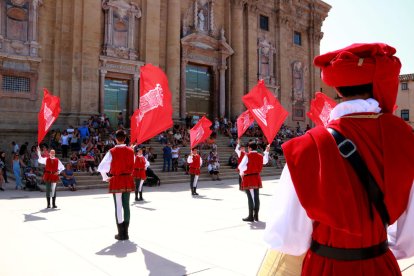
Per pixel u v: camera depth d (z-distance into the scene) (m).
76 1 21.98
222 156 23.75
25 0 20.58
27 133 20.45
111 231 7.70
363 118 1.73
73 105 21.59
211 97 30.03
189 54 27.98
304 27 38.25
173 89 26.09
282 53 34.81
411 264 5.53
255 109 7.91
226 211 10.20
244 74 31.67
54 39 21.50
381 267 1.68
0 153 17.14
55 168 10.66
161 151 21.81
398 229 1.87
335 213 1.58
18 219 8.88
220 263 5.65
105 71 23.05
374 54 1.71
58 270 5.30
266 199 12.69
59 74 21.55
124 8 24.02
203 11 28.86
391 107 1.83
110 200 12.21
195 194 13.82
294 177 1.66
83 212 9.89
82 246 6.55
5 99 19.92
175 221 8.79
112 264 5.58
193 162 13.80
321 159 1.63
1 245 6.57
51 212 9.87
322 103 6.99
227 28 30.50
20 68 20.41
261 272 2.01
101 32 23.34
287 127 33.06
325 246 1.71
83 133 19.50
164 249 6.40
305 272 1.75
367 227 1.63
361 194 1.62
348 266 1.65
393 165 1.62
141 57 24.92
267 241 1.80
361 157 1.64
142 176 12.22
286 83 35.25
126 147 7.21
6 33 20.00
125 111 24.66
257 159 8.80
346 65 1.72
